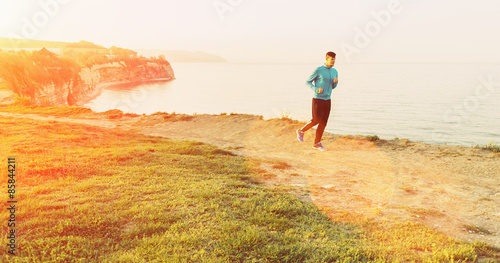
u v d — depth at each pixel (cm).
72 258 291
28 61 10394
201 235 350
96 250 306
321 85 768
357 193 568
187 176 622
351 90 18875
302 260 318
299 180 653
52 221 359
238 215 424
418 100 13762
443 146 962
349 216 456
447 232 411
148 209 416
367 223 430
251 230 361
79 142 969
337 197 543
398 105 12144
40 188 485
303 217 436
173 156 827
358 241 368
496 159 797
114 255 299
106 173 607
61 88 12338
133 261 288
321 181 646
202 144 1098
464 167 751
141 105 13800
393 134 6750
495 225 435
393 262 313
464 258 332
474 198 547
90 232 347
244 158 860
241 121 1562
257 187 574
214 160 805
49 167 598
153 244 325
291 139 1153
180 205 443
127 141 1088
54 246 309
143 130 1569
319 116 810
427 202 525
